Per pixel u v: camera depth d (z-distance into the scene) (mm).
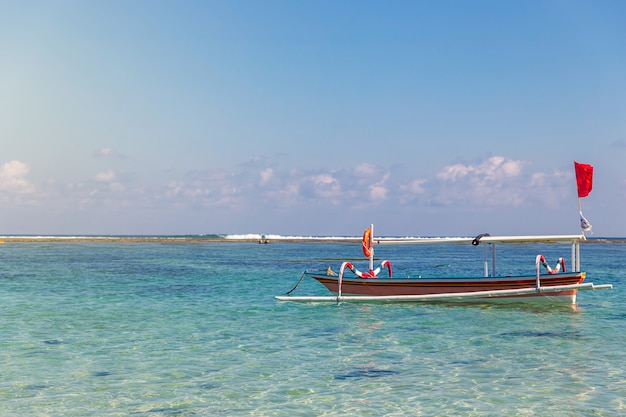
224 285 37312
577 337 18719
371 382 13188
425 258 85750
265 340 18266
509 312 24297
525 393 12258
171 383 13086
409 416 10828
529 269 55062
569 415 10867
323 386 12859
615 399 11812
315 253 101000
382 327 20734
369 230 28250
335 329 20328
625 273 47781
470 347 17141
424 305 26312
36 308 25656
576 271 24234
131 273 47531
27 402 11641
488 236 25344
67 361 15258
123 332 19688
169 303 27516
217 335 19141
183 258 76688
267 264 63438
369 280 26953
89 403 11594
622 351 16484
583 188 23797
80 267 55094
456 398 11930
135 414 10930
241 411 11133
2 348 16938
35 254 86688
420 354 16172
